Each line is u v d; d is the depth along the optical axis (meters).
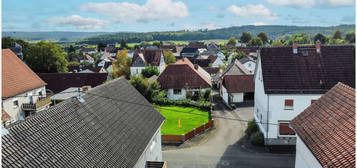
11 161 9.97
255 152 24.16
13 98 29.09
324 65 26.34
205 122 32.88
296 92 24.77
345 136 12.63
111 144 14.52
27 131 11.56
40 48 57.34
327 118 14.90
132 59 79.56
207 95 43.56
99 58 131.25
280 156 23.25
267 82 25.50
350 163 11.04
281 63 26.58
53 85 46.59
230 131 29.52
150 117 20.38
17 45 80.94
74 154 12.29
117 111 17.83
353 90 15.48
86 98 16.53
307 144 14.16
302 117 16.73
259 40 163.38
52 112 13.49
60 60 59.41
